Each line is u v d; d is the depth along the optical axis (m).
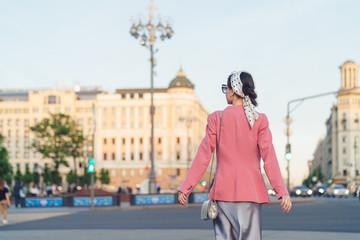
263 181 4.05
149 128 124.75
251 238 3.92
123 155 126.00
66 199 36.59
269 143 4.01
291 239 11.20
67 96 132.88
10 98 141.50
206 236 12.38
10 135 137.00
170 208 32.84
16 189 37.25
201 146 4.16
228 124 4.09
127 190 80.12
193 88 127.56
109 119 127.62
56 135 90.06
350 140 126.62
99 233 13.84
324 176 164.62
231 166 4.04
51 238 12.60
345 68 129.62
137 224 17.59
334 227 14.98
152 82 38.16
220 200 4.02
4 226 17.59
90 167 30.91
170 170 121.88
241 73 4.13
